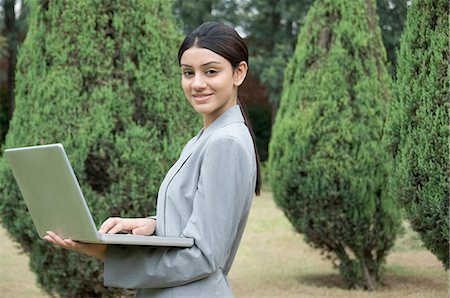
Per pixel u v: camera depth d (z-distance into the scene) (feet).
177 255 5.54
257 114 51.62
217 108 6.05
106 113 12.39
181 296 5.68
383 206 16.48
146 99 12.68
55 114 12.48
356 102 16.37
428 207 11.53
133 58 12.81
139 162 12.37
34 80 12.86
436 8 11.59
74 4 12.66
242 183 5.65
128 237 5.15
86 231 5.17
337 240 17.01
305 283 18.52
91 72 12.58
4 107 51.21
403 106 12.11
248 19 47.85
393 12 40.98
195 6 45.68
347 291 17.34
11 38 50.26
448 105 11.24
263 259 22.22
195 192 5.78
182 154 6.28
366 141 16.19
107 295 13.66
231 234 5.66
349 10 16.92
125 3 12.78
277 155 17.22
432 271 19.74
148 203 12.48
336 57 16.65
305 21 17.94
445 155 11.14
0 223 13.80
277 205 17.54
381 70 17.12
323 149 16.22
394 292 17.06
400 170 11.99
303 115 16.58
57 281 13.43
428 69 11.69
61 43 12.67
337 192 16.16
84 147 12.26
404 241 23.84
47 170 5.23
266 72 44.16
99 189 12.45
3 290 18.16
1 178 12.96
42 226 5.84
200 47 5.85
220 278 5.91
